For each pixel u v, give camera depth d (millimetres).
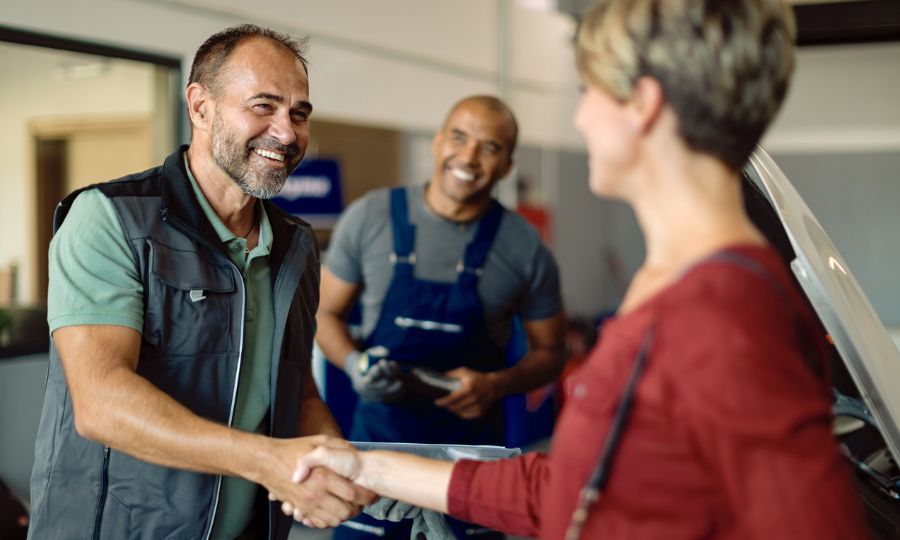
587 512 808
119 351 1307
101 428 1271
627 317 827
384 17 4734
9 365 3498
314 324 1672
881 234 7109
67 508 1392
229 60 1438
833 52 7117
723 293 754
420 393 2219
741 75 771
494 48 5859
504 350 2490
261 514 1553
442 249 2373
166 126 3996
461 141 2295
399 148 4938
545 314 2498
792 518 700
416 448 1420
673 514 776
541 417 5395
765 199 1282
